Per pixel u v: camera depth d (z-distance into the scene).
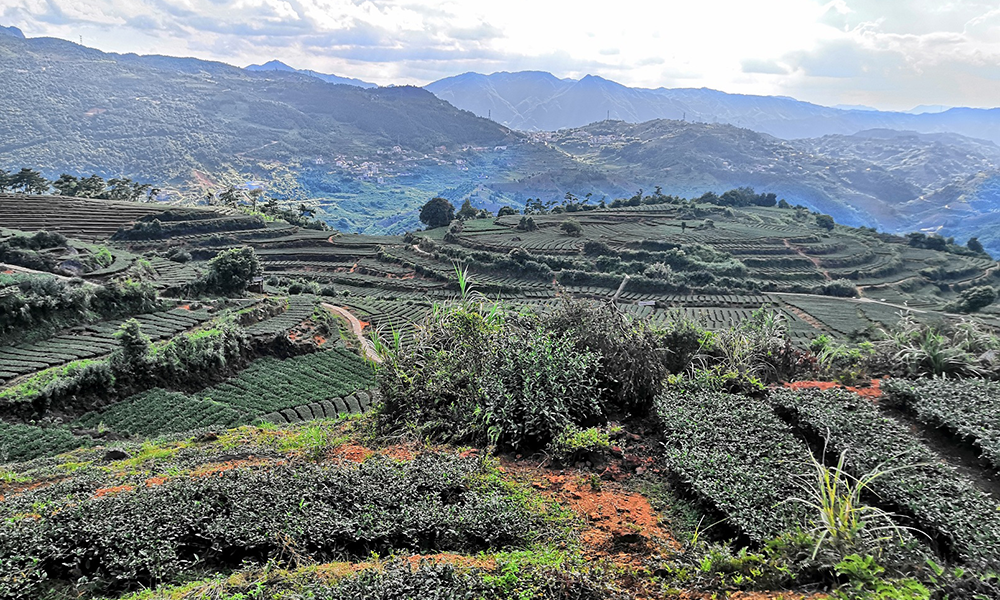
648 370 11.38
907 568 5.76
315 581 5.86
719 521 7.20
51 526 7.12
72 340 36.28
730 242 103.19
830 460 8.77
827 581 5.81
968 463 9.11
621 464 9.39
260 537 6.89
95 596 6.30
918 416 10.22
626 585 6.06
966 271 96.50
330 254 95.12
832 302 78.19
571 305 13.41
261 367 38.56
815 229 118.50
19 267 48.38
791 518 6.81
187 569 6.69
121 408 29.47
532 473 9.20
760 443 8.81
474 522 7.25
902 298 81.06
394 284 84.19
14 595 6.11
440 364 12.50
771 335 14.56
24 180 102.50
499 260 89.25
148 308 44.25
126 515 7.39
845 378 13.05
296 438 14.36
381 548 7.08
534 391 10.55
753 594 5.68
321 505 7.60
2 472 15.44
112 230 90.50
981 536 6.34
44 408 27.52
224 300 49.94
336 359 41.69
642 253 91.62
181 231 94.12
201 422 29.20
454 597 5.46
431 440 10.91
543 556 6.53
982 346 14.14
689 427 9.44
